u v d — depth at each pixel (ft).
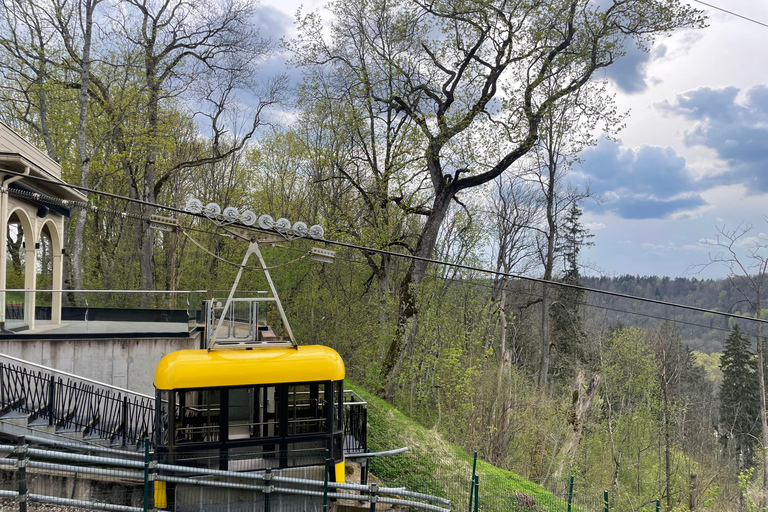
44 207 54.19
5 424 34.30
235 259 108.88
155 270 120.37
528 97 84.74
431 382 83.10
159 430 30.53
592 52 83.92
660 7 78.28
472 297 93.61
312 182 108.68
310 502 32.04
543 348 120.06
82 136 78.64
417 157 85.61
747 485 76.95
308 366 33.09
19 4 82.33
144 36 93.40
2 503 27.20
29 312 47.62
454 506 43.39
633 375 111.14
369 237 88.84
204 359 31.50
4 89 95.96
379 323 88.89
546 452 81.61
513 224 120.47
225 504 30.32
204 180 124.16
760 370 77.20
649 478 91.50
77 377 37.99
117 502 31.45
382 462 53.98
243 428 31.65
